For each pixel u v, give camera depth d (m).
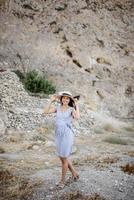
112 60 19.52
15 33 19.28
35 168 8.57
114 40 20.48
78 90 17.47
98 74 18.72
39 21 20.16
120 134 13.41
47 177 7.75
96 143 11.69
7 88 15.26
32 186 7.17
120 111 17.23
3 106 13.84
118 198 6.62
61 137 6.93
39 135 11.93
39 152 10.27
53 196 6.66
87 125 13.63
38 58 18.44
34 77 16.59
